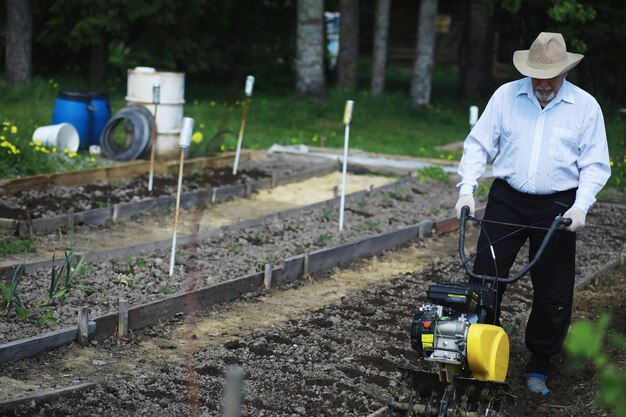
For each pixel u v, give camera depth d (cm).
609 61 3306
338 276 1274
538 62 790
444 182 2030
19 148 1756
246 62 3772
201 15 3278
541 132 819
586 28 3016
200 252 1308
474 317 745
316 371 891
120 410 761
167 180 1802
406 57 5212
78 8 3203
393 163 2223
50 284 1077
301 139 2567
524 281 1273
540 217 835
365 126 2983
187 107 2938
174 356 910
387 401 754
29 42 3006
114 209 1501
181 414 762
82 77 3391
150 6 3077
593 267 1341
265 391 829
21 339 871
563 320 855
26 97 2883
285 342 970
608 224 1694
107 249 1303
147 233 1445
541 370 874
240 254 1315
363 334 1016
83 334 912
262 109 3027
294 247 1378
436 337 712
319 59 3306
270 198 1808
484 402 717
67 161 1850
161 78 1978
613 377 360
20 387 790
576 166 823
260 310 1091
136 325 979
